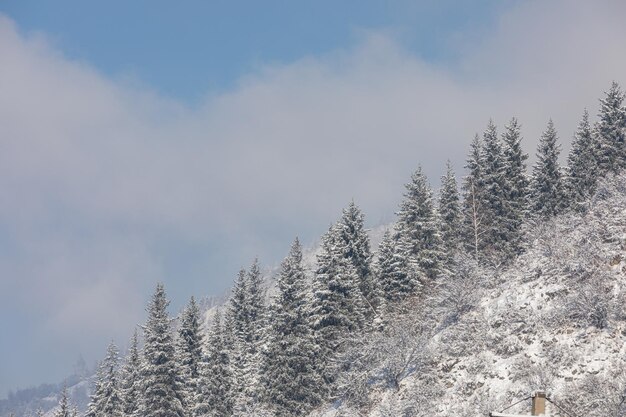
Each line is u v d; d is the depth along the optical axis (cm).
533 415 3003
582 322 4966
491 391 4822
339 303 6178
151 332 6059
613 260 5350
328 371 5931
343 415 5459
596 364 4550
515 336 5197
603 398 4197
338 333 6053
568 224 6138
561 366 4675
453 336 5584
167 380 5975
